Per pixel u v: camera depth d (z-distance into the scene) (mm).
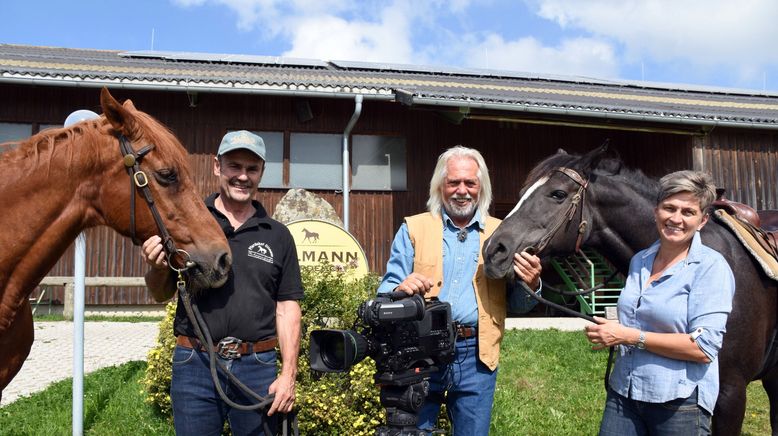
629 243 3180
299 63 13250
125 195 2307
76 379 4168
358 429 3793
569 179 3078
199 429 2400
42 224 2346
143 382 4934
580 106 9641
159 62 12039
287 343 2475
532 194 3070
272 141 10539
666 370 2281
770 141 11422
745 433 4812
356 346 2143
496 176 11422
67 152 2342
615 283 11445
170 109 10219
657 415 2326
